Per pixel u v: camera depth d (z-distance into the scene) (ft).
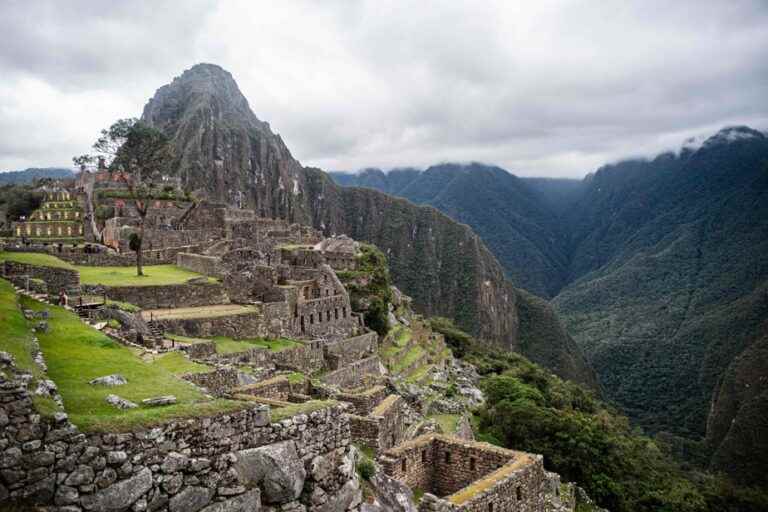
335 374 157.89
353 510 46.09
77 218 363.56
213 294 156.46
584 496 161.48
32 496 29.19
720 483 257.96
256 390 79.51
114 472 31.60
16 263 98.12
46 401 31.76
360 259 295.69
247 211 463.42
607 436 204.44
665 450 357.20
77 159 339.36
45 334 57.06
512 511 66.54
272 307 155.63
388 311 308.60
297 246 337.11
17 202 401.49
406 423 100.01
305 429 42.75
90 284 134.10
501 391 221.25
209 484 35.73
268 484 39.01
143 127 406.62
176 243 272.72
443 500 58.18
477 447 74.95
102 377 45.52
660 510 183.01
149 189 386.73
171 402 42.32
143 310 140.87
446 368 291.58
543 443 182.80
